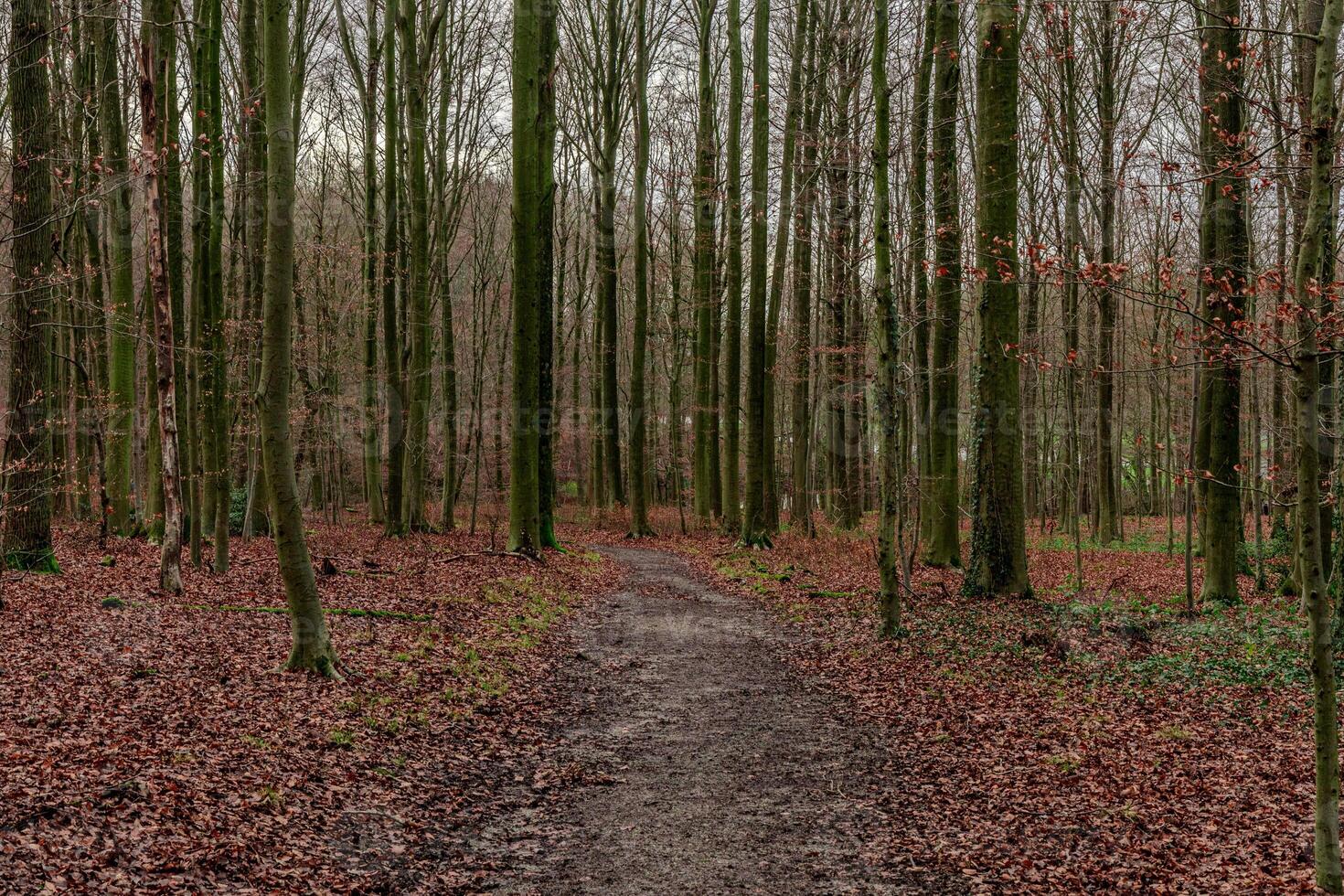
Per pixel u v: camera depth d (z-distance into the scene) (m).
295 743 7.77
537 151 20.41
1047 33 17.41
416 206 23.95
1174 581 19.06
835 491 31.05
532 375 20.81
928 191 22.50
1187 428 20.66
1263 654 11.26
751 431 26.02
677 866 6.46
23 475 13.63
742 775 8.38
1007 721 9.54
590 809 7.53
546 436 23.25
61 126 18.67
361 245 27.12
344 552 20.39
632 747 9.20
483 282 32.91
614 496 35.97
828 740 9.44
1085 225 22.89
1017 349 14.88
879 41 12.57
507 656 12.25
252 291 20.61
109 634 10.45
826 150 22.19
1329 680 5.46
